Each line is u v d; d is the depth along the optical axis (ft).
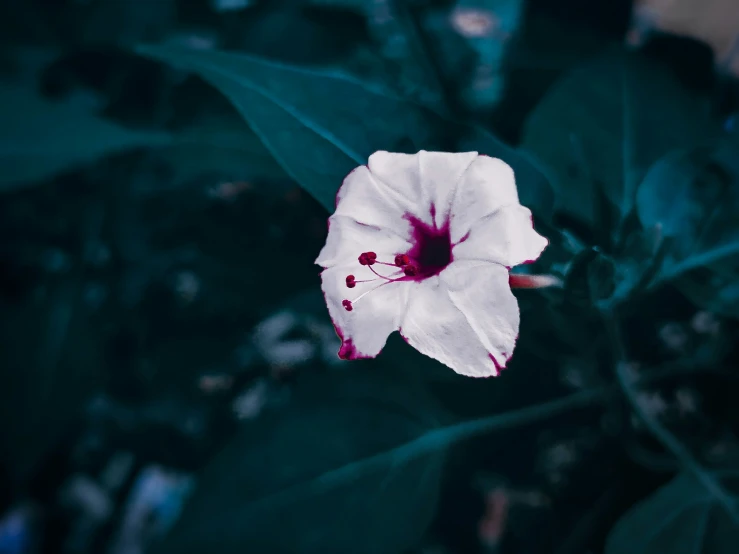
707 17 0.60
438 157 0.41
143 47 0.44
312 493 0.46
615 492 0.52
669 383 0.53
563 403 0.51
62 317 0.56
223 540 0.44
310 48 0.60
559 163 0.50
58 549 0.63
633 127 0.51
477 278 0.39
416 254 0.42
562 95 0.51
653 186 0.48
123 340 0.59
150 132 0.55
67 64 0.60
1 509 0.54
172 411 0.60
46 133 0.54
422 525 0.47
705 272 0.47
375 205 0.42
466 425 0.50
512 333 0.38
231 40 0.61
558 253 0.43
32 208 0.60
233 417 0.59
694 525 0.45
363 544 0.45
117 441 0.61
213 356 0.58
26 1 0.60
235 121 0.56
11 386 0.54
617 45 0.52
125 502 0.64
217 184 0.60
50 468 0.61
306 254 0.59
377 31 0.61
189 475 0.60
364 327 0.41
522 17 0.59
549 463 0.53
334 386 0.49
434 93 0.58
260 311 0.58
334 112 0.44
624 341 0.53
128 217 0.60
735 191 0.47
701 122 0.51
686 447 0.51
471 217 0.40
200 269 0.59
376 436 0.48
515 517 0.53
